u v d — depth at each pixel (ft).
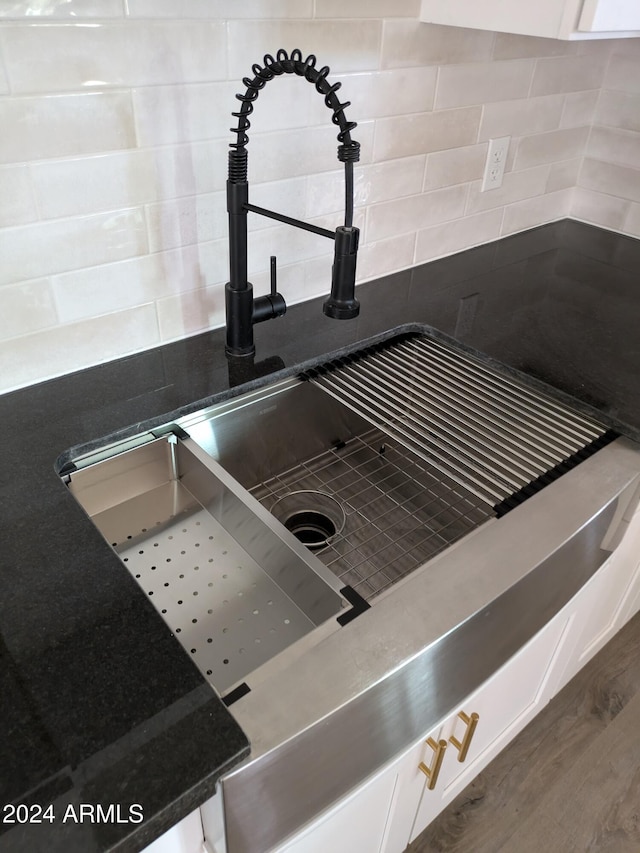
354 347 3.94
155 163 3.20
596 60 5.10
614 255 5.29
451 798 3.96
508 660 3.03
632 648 5.69
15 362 3.26
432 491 3.54
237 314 3.54
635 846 4.44
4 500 2.70
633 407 3.42
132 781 1.80
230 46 3.15
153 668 2.09
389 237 4.56
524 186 5.31
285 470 3.88
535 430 3.36
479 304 4.46
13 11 2.55
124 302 3.47
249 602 2.87
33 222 2.98
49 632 2.18
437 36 3.97
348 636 2.33
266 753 1.98
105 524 3.18
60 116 2.83
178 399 3.35
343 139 2.75
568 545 2.77
